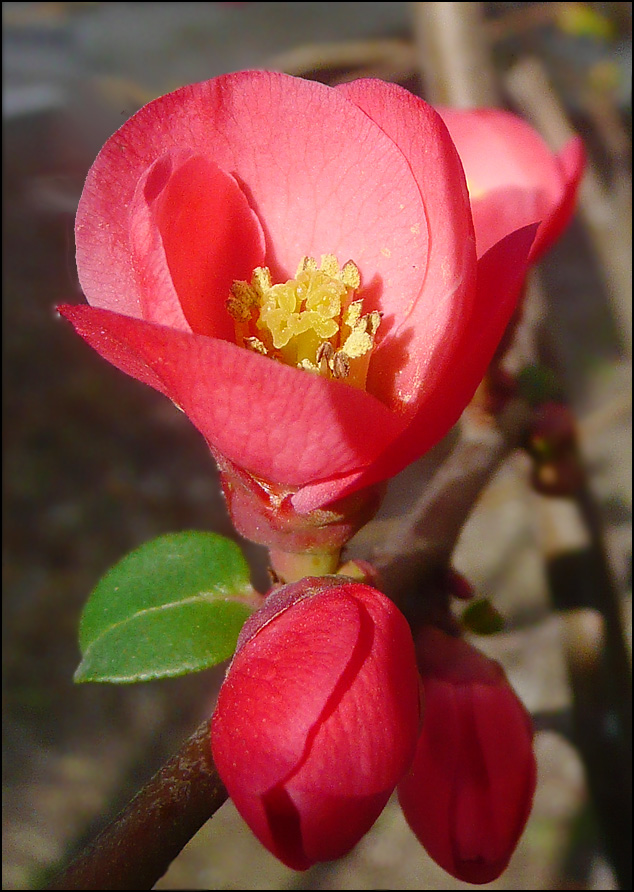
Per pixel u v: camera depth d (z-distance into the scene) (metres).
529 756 0.09
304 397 0.07
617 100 0.22
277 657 0.07
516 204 0.10
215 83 0.08
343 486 0.08
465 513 0.10
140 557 0.10
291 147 0.08
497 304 0.07
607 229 0.18
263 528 0.09
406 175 0.08
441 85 0.15
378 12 0.33
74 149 0.46
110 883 0.07
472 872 0.09
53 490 0.36
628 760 0.13
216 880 0.25
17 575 0.33
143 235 0.07
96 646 0.09
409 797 0.09
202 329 0.08
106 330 0.07
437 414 0.07
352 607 0.07
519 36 0.21
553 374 0.12
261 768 0.07
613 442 0.22
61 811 0.26
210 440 0.08
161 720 0.29
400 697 0.07
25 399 0.39
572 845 0.24
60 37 0.46
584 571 0.13
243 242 0.08
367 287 0.08
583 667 0.13
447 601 0.10
